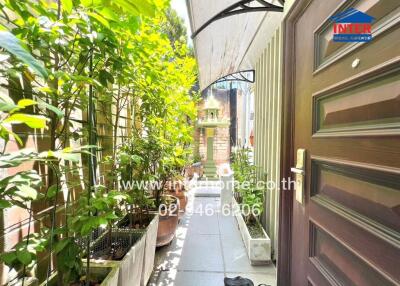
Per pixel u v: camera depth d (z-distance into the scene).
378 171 0.61
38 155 0.64
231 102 6.53
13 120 0.48
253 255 2.04
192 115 3.10
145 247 1.59
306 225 1.05
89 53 1.00
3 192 0.67
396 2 0.56
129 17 0.92
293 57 1.23
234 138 6.44
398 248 0.54
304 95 1.09
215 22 1.68
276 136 2.20
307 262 1.04
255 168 3.06
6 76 0.84
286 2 1.25
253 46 2.68
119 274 1.15
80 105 1.18
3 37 0.39
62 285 1.00
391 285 0.56
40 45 0.84
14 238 0.96
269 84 2.53
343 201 0.77
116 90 1.81
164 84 2.03
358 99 0.70
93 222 0.90
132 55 1.29
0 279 0.88
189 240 2.54
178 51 2.77
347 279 0.73
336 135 0.81
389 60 0.57
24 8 0.79
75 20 0.80
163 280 1.84
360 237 0.67
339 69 0.79
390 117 0.58
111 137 1.87
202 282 1.81
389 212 0.57
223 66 3.18
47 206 1.15
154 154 1.99
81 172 1.40
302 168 1.08
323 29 0.90
